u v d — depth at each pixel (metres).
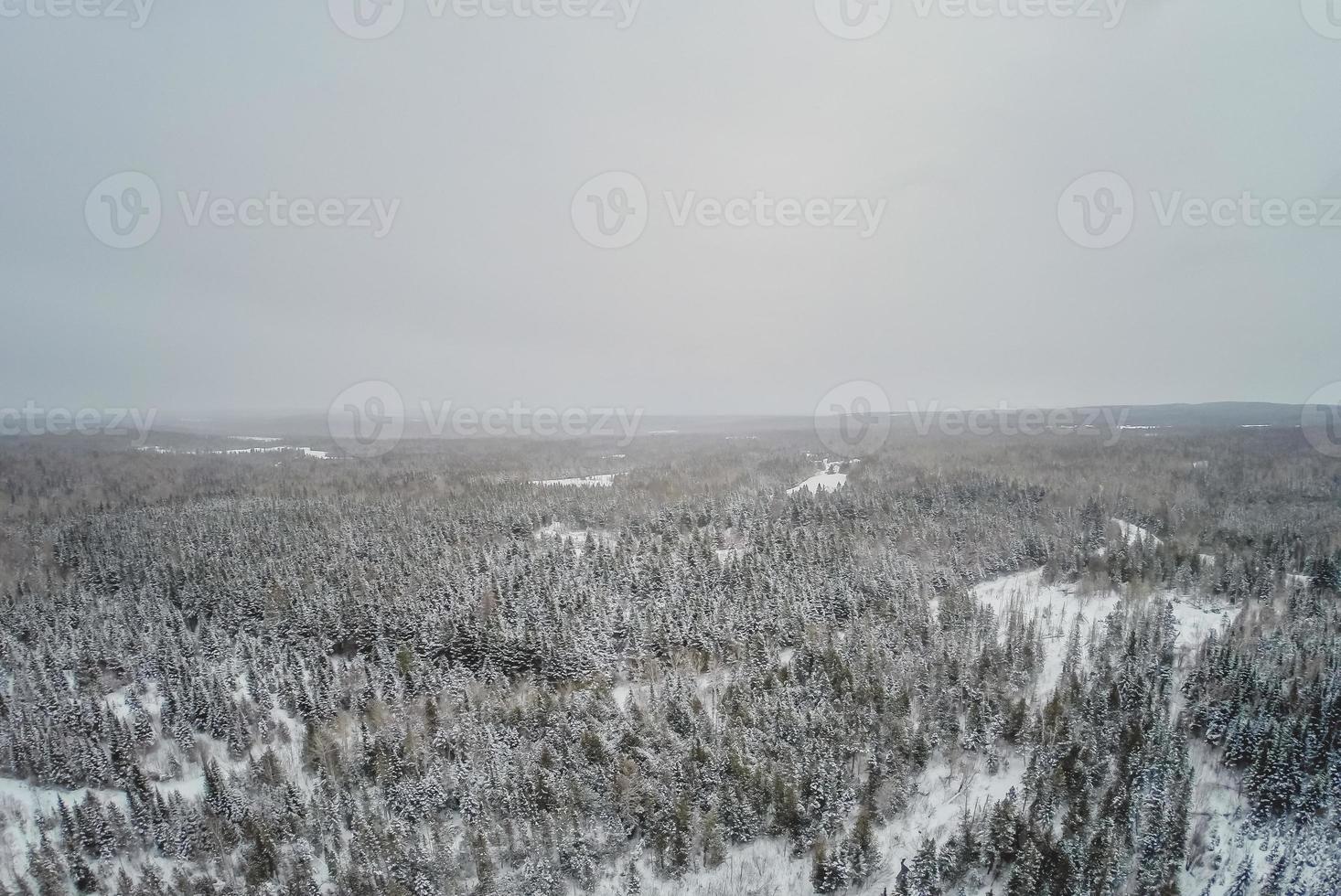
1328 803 48.09
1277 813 49.25
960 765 57.53
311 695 67.00
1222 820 49.81
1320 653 65.56
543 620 78.19
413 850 49.53
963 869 47.00
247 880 48.94
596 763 56.22
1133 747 53.19
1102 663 67.00
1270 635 71.00
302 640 81.38
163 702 69.50
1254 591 85.75
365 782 57.19
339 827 53.03
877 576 90.19
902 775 54.94
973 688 64.62
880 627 76.31
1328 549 98.81
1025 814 49.56
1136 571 91.69
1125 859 44.88
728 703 64.38
